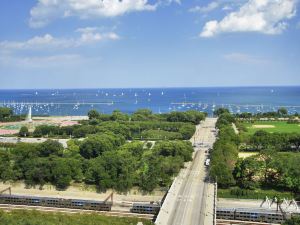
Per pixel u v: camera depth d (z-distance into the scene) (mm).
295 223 185875
